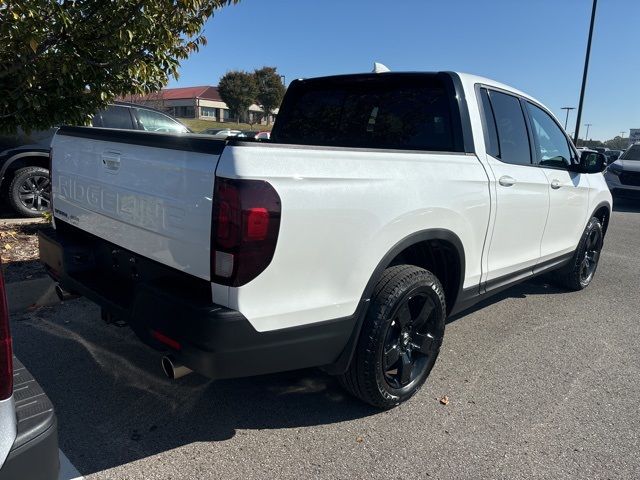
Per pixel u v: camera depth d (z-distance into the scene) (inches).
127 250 115.3
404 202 114.4
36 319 171.5
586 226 220.2
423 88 152.0
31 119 216.5
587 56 789.2
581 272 229.6
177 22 212.4
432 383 142.2
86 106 223.9
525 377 148.0
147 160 104.7
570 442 117.6
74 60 199.8
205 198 92.0
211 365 92.8
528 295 227.1
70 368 140.5
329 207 99.1
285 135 185.9
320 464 106.4
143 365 144.0
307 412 125.2
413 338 128.0
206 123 2095.2
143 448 109.0
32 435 65.9
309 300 100.3
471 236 139.8
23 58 183.5
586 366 156.9
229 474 102.3
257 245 89.9
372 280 111.2
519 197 158.9
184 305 93.4
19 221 289.1
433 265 139.3
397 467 106.6
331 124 173.3
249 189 88.4
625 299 227.0
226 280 90.7
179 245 98.9
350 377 118.0
